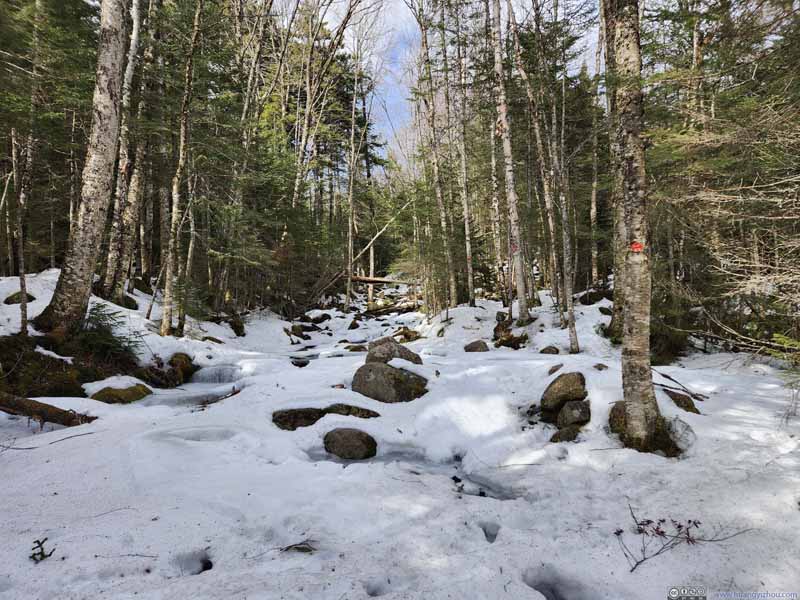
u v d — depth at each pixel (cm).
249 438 542
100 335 848
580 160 1428
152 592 234
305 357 1334
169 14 1223
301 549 293
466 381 738
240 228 1527
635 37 448
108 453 444
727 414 518
